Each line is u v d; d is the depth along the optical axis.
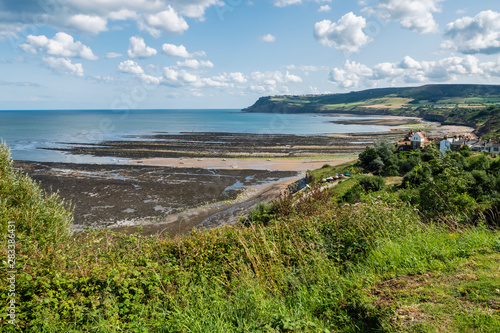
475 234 5.44
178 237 7.03
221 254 5.95
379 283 4.27
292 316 3.85
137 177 49.81
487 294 3.37
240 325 3.64
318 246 5.82
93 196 38.34
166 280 4.80
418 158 47.59
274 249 5.78
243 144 98.81
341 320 3.79
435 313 3.26
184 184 45.84
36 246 5.32
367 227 6.21
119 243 6.43
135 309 4.07
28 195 8.19
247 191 42.91
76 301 4.01
